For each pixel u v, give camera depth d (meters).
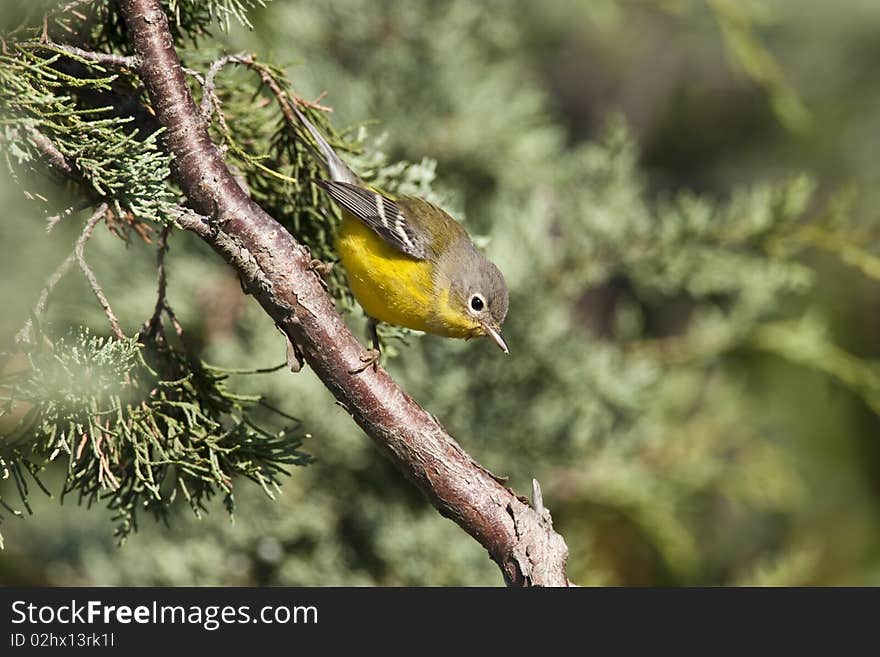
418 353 12.36
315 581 11.84
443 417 12.39
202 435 6.25
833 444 14.77
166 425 6.37
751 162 15.60
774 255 12.97
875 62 14.80
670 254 13.13
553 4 14.87
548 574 5.98
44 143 5.71
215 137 6.96
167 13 6.72
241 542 11.99
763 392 14.66
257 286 6.01
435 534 11.88
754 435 14.19
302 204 7.74
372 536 12.05
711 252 13.09
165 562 11.88
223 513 11.88
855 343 14.66
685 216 13.07
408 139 13.27
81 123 5.71
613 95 16.05
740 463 13.86
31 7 5.97
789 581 13.61
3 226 6.27
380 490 12.23
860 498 14.80
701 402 14.37
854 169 15.03
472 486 6.08
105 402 6.17
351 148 7.69
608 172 13.50
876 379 13.50
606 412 13.09
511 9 14.19
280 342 11.99
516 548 6.03
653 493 13.25
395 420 6.11
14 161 5.85
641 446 13.33
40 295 5.79
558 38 15.36
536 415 12.65
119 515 6.44
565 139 15.88
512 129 13.52
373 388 6.11
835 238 12.68
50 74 5.76
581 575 12.23
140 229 7.15
